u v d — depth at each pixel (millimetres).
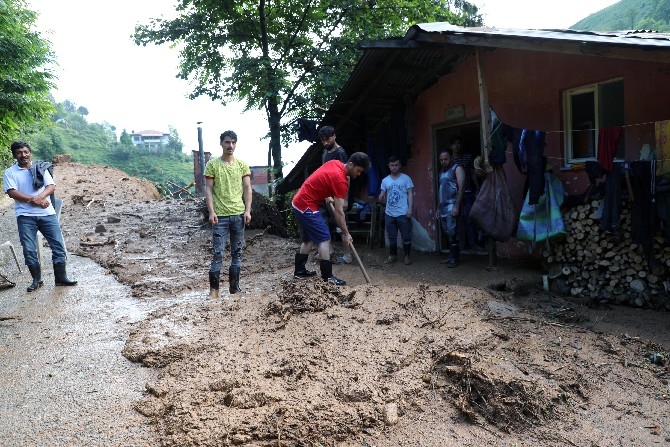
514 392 3150
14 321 4875
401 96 8719
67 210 11914
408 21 13898
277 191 13273
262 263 7348
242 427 2752
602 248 5531
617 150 5660
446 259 7711
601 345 4031
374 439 2766
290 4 13734
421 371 3436
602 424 2992
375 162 9297
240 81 13234
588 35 5234
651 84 5242
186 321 4512
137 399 3191
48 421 2924
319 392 3125
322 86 12742
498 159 6152
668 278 5113
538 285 6043
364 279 6340
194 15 13602
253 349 3762
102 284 6336
